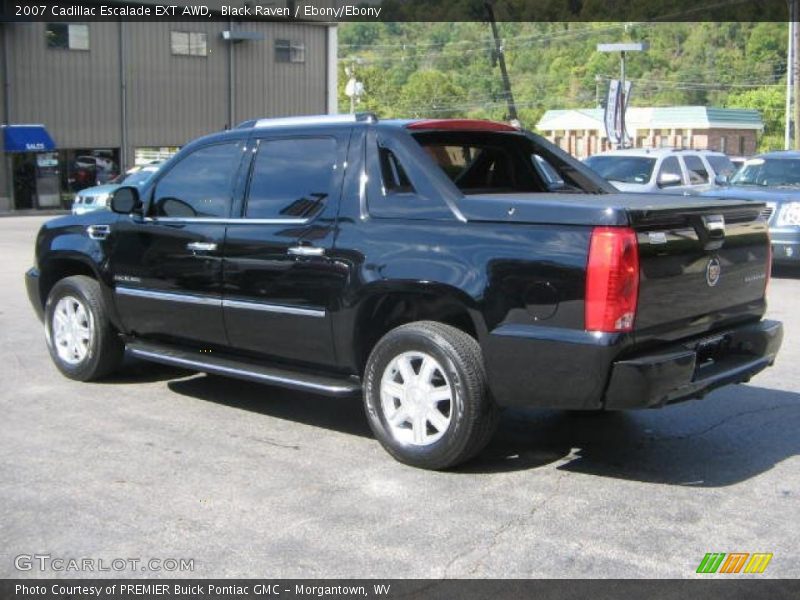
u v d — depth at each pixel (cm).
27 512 462
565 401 480
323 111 4325
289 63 4181
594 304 464
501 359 492
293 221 579
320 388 563
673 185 1505
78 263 725
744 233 553
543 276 477
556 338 472
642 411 657
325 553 418
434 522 452
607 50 3391
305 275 566
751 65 7025
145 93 3794
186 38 3869
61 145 3606
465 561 411
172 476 514
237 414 640
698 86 7069
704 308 520
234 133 634
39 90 3531
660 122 5509
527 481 512
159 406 659
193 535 436
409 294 527
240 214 610
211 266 617
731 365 537
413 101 7144
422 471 525
